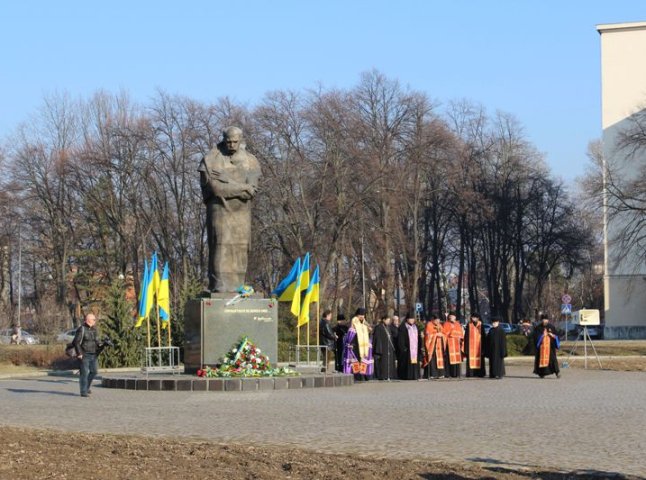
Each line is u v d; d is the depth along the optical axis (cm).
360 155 6675
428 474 1423
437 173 7525
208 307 3081
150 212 7375
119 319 4400
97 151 7319
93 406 2448
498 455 1627
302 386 3028
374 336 3581
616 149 8150
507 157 8750
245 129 6744
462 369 4412
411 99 7081
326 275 6594
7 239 8369
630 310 8912
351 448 1697
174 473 1411
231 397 2691
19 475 1373
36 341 7125
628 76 9312
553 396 2764
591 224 9125
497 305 8506
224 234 3170
